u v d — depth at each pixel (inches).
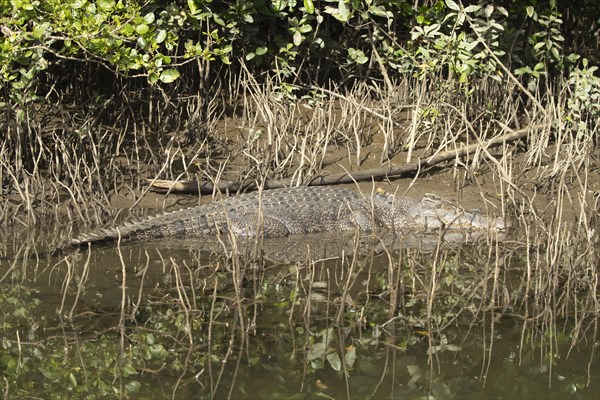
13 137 500.1
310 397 257.0
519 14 617.3
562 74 603.2
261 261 387.9
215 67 634.8
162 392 259.8
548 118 538.0
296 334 301.3
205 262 385.1
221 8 600.7
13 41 433.7
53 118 570.6
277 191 473.4
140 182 498.3
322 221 463.2
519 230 446.0
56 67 601.3
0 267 369.4
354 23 641.6
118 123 580.1
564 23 690.8
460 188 505.4
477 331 306.2
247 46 623.2
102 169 507.8
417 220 470.3
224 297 334.3
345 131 563.8
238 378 269.0
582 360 284.4
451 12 606.5
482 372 275.3
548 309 323.6
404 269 378.3
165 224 434.9
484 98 599.2
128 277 358.9
